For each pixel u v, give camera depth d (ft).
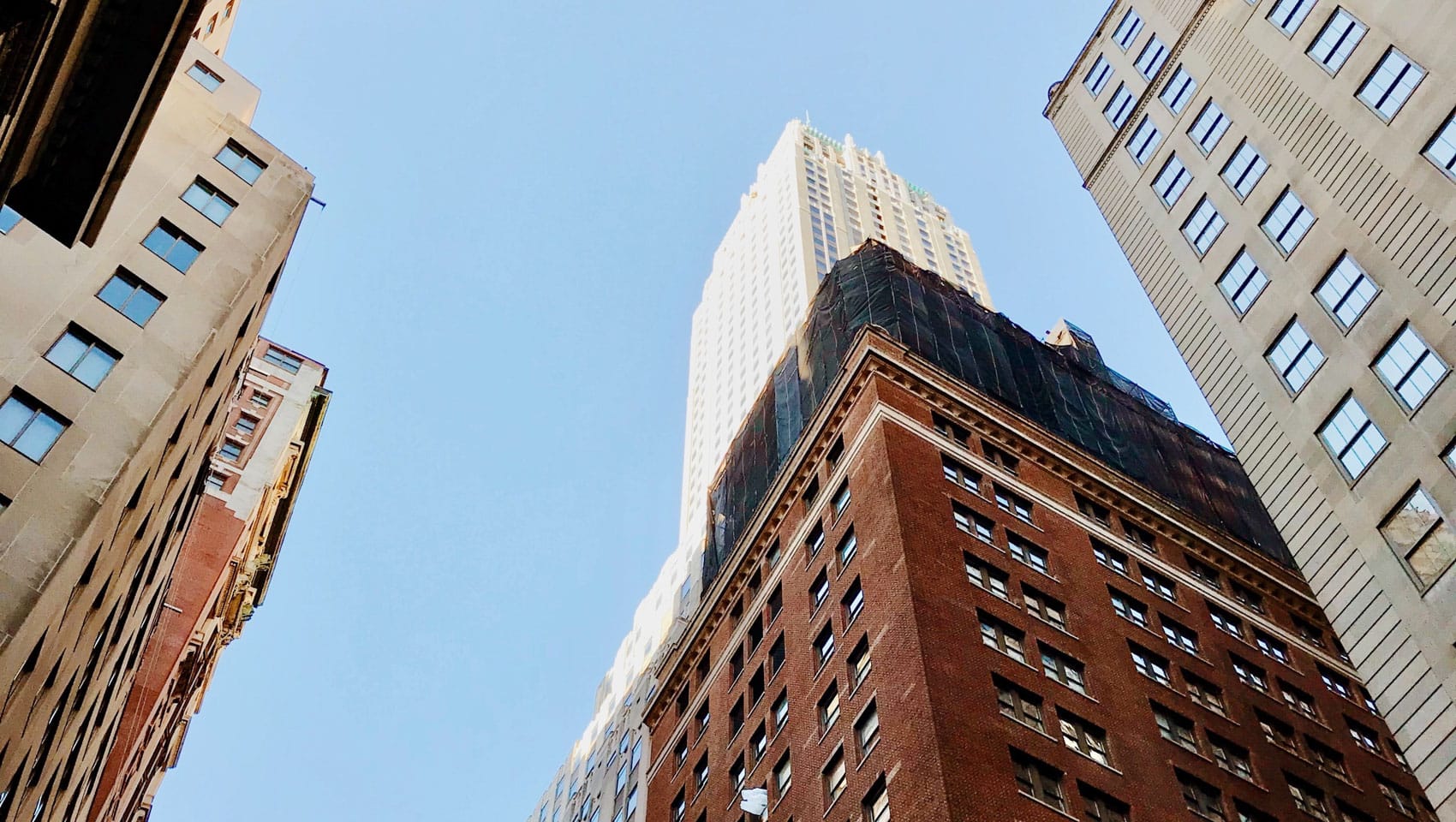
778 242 497.46
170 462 157.17
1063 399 243.40
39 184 91.20
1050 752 148.05
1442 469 109.91
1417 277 118.42
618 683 351.87
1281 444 129.08
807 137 588.91
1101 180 176.45
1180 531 214.48
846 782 151.94
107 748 199.93
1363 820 173.78
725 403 452.35
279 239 173.47
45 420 133.59
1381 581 112.47
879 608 165.37
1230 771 166.20
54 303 143.33
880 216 537.24
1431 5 126.72
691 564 351.87
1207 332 145.48
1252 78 150.41
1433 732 102.99
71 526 126.31
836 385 215.10
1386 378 119.24
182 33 91.35
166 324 150.82
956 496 185.47
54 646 130.00
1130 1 181.98
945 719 142.51
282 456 357.82
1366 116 130.93
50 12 74.28
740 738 188.44
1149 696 169.78
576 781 321.93
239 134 180.45
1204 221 152.25
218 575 304.30
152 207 161.68
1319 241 132.46
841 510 192.34
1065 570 184.55
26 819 147.74
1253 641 200.23
